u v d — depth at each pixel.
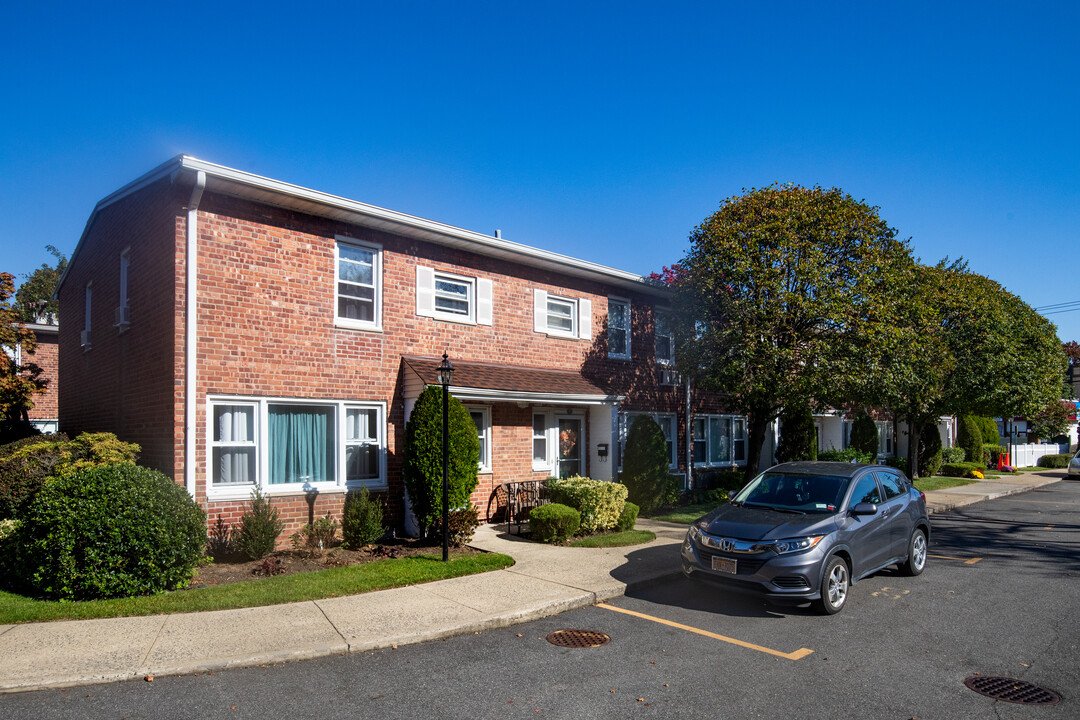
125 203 12.36
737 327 13.81
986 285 24.53
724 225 14.20
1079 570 10.14
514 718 4.99
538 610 7.59
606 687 5.59
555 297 15.77
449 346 13.47
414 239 13.05
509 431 14.33
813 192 14.54
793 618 7.61
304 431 11.48
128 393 11.78
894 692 5.51
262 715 4.99
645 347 17.84
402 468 11.87
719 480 19.14
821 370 13.32
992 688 5.61
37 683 5.41
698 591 8.80
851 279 13.88
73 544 7.65
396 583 8.58
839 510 8.32
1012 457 35.28
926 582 9.34
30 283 39.00
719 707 5.21
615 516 12.61
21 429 16.70
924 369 17.11
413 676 5.80
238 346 10.66
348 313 12.13
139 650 6.12
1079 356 46.94
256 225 10.99
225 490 10.46
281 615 7.24
